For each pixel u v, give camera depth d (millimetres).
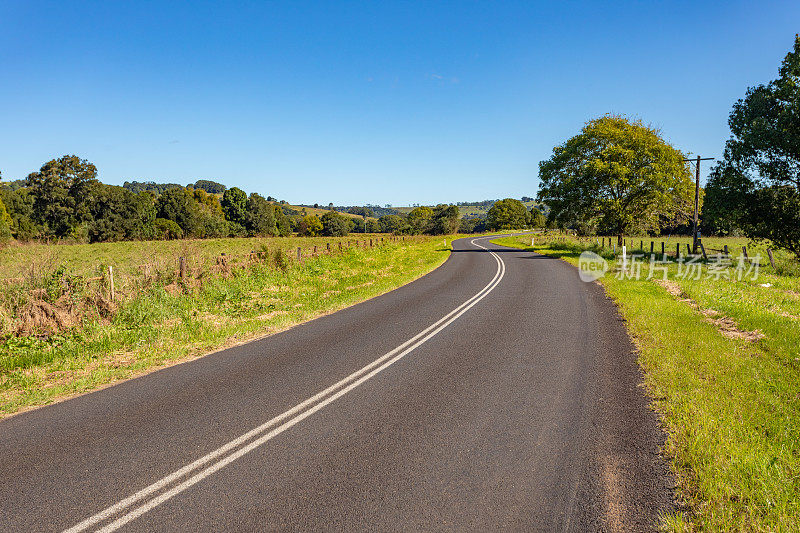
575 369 7180
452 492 3912
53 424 5531
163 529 3477
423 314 12086
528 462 4391
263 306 13492
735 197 23703
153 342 9500
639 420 5242
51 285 10852
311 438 5020
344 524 3494
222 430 5262
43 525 3549
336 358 8156
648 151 32562
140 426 5410
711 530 3303
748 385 5977
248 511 3693
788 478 3822
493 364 7562
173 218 88625
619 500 3736
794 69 22031
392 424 5340
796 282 16359
